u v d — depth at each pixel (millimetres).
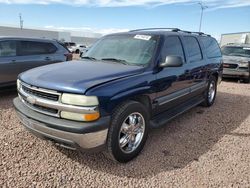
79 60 4555
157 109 4281
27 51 7500
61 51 8453
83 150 3193
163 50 4375
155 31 4926
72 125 3068
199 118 5773
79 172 3342
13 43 7176
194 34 5973
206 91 6453
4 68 6922
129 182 3182
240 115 6191
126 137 3598
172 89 4602
